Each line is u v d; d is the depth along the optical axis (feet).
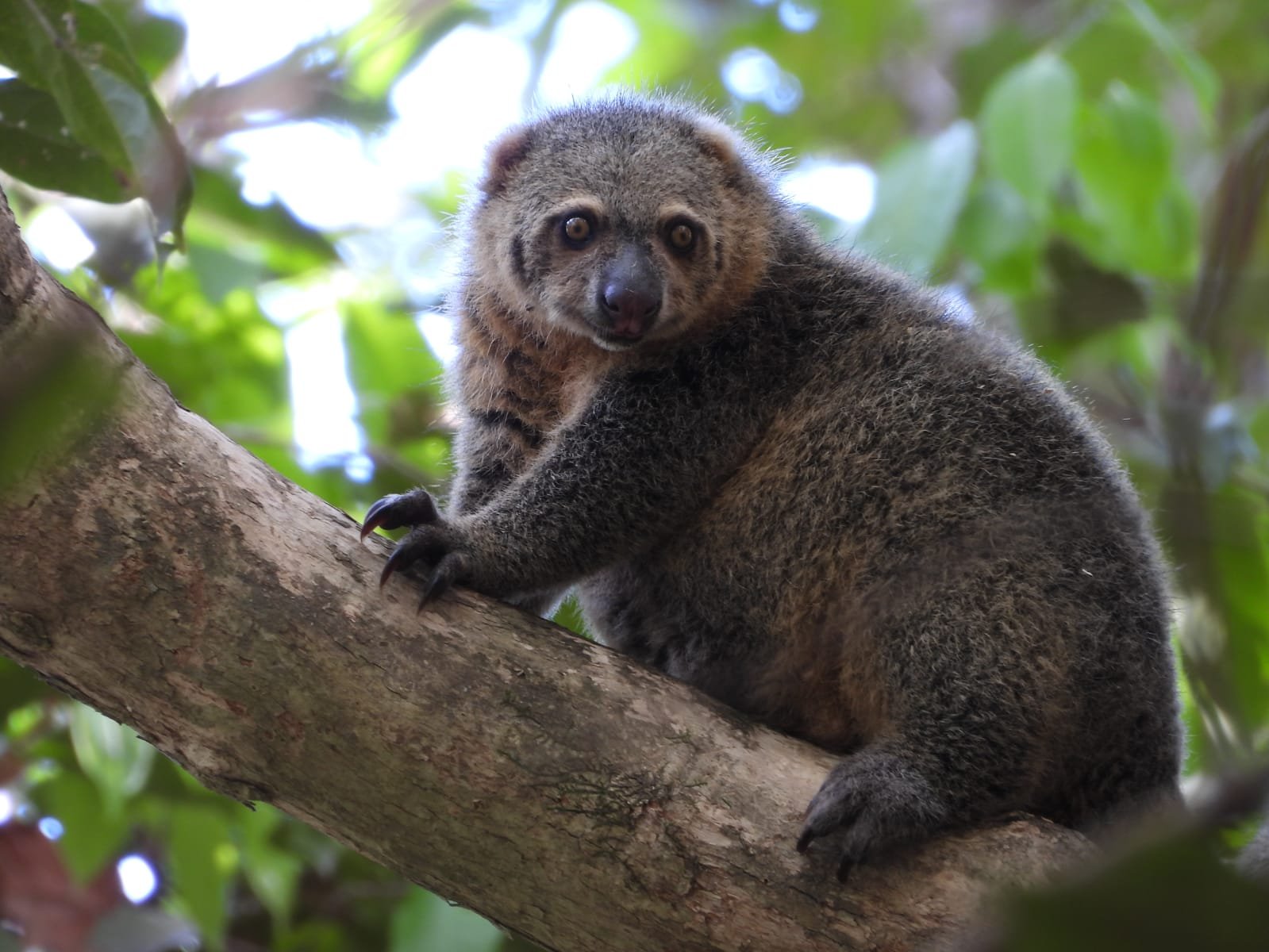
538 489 24.43
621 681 20.26
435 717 19.34
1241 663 29.73
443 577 20.53
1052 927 9.01
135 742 27.66
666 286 26.50
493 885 19.36
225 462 19.72
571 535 24.25
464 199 31.73
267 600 19.20
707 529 25.46
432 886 19.77
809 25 59.57
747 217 28.58
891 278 28.02
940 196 34.53
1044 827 20.29
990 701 21.80
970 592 22.49
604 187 27.91
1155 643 23.29
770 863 19.04
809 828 18.95
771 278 27.91
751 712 24.97
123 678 19.07
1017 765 21.58
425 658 19.70
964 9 59.06
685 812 19.25
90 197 24.99
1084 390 32.27
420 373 37.40
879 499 23.98
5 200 17.94
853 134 62.13
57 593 18.62
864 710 23.50
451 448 33.32
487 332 28.94
